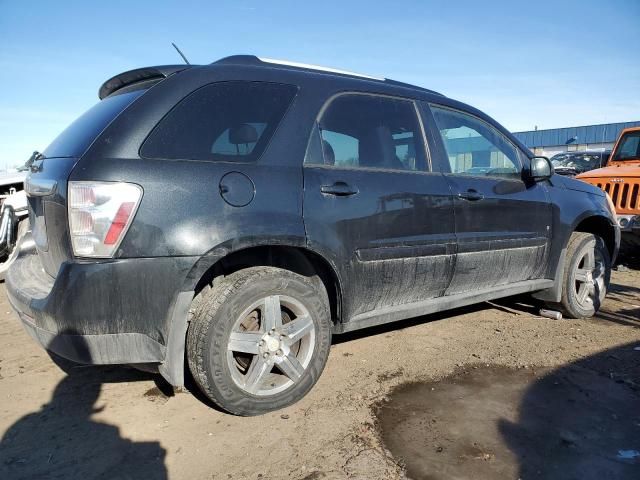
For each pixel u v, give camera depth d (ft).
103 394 9.87
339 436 8.33
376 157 10.48
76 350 7.52
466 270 11.87
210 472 7.40
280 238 8.63
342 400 9.62
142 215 7.55
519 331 13.87
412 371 11.01
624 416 9.17
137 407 9.34
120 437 8.33
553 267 14.28
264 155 8.93
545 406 9.51
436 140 11.69
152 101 8.21
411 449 7.98
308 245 9.01
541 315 15.34
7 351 12.10
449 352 12.17
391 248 10.26
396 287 10.61
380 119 10.82
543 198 13.67
